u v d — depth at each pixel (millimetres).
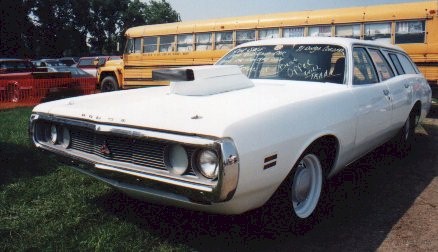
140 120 2447
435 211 3467
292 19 10625
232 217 3236
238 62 4230
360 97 3516
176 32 12805
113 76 15406
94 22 59031
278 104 2678
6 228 2967
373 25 9727
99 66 16062
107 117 2596
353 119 3326
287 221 2807
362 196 3818
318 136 2846
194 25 12367
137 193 2604
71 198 3568
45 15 49531
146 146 2432
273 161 2449
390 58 4754
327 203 3408
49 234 2889
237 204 2355
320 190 3154
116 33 62688
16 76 11773
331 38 3984
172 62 12992
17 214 3234
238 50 4430
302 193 2992
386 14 9523
